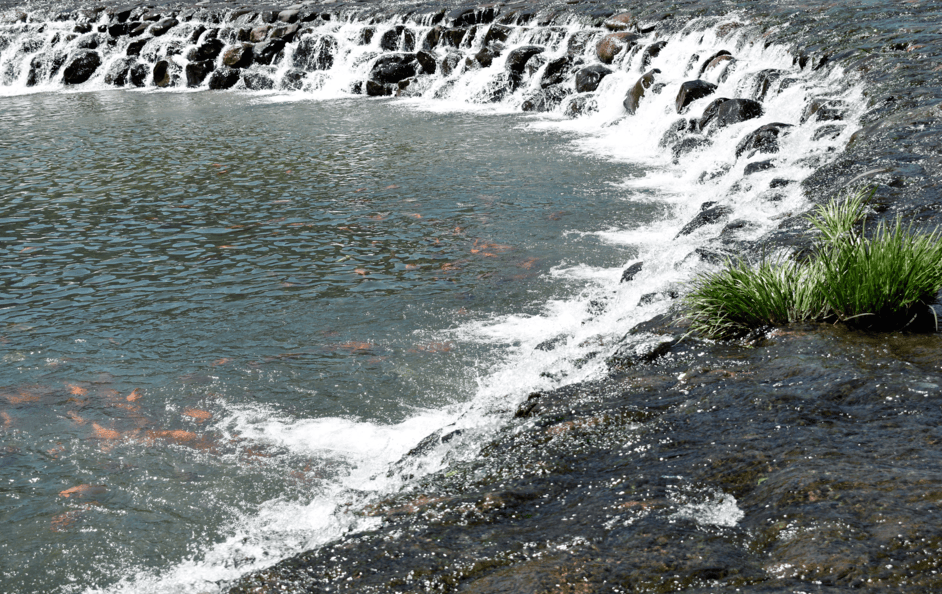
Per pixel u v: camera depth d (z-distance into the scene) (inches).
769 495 145.1
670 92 679.1
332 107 857.5
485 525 152.9
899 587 113.0
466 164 581.9
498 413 226.8
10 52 1129.4
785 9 807.7
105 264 399.2
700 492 150.9
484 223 446.6
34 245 429.4
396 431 244.2
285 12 1088.2
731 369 210.5
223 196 513.7
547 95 799.1
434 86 906.1
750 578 120.6
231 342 310.2
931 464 148.3
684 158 573.9
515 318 324.8
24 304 352.2
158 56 1076.5
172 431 247.1
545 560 133.6
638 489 155.2
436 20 1002.7
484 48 909.8
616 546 134.7
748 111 587.8
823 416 176.4
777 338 223.1
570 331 298.4
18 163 614.9
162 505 210.1
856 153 407.5
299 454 232.8
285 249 413.4
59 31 1151.6
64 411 261.0
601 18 890.7
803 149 487.8
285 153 631.2
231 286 366.9
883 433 164.7
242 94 967.0
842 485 142.7
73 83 1080.8
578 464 173.5
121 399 268.5
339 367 286.8
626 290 324.2
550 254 396.2
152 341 313.0
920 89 506.9
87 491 217.6
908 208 317.7
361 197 502.9
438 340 306.2
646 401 201.2
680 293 287.4
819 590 114.3
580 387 222.2
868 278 222.2
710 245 334.0
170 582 179.3
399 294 352.2
